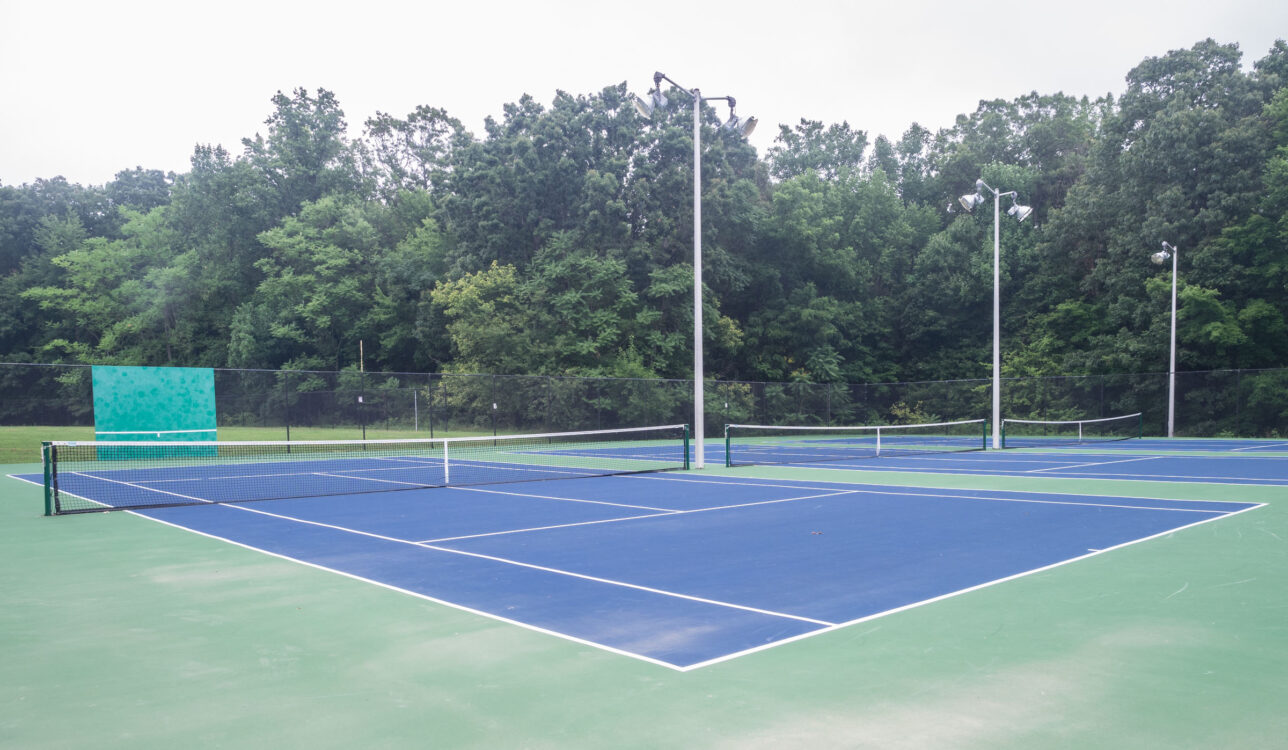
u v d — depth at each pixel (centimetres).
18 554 913
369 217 6075
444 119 7244
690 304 4362
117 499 1466
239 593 712
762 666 500
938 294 5169
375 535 1030
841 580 748
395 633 581
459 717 420
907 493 1495
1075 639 550
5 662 521
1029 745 378
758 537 999
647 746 381
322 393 3425
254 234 5962
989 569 793
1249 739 383
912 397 4647
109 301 5984
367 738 394
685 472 2008
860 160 6750
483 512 1252
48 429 3042
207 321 5959
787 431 4247
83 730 407
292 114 6141
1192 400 3831
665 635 571
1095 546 917
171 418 2520
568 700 444
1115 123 4450
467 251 4625
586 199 4400
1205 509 1230
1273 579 736
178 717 424
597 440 3462
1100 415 4034
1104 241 4656
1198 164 4047
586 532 1047
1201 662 499
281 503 1388
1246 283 3878
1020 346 4900
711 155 4575
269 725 412
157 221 6372
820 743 382
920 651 527
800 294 5025
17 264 6962
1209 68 4294
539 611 641
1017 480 1739
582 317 4112
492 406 3241
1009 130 6056
